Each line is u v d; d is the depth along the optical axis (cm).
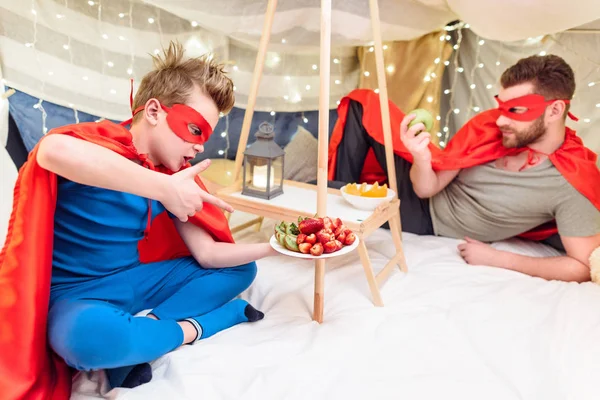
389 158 162
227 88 123
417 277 159
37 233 102
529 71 158
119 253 123
